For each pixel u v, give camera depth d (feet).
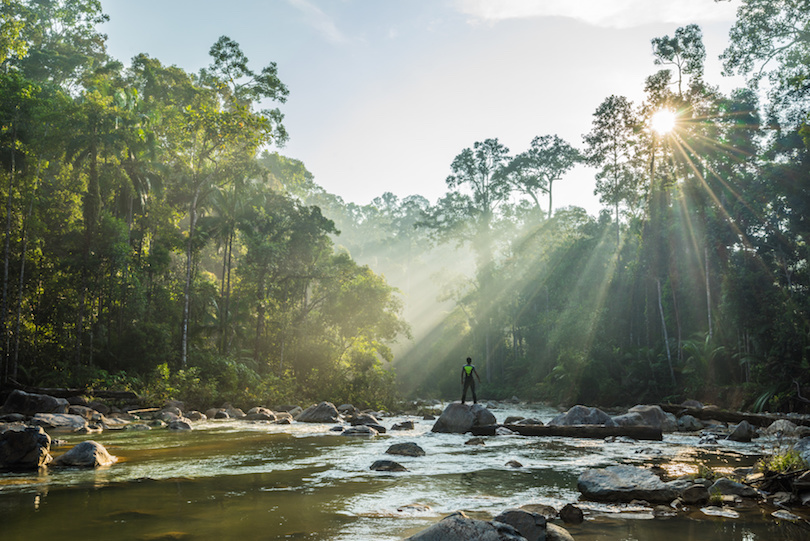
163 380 84.89
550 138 185.68
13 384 72.90
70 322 92.99
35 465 30.73
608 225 161.68
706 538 17.51
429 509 21.58
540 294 173.37
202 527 18.66
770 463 26.00
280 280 126.82
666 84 117.70
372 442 46.75
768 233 93.97
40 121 87.81
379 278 148.36
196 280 123.65
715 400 92.53
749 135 107.04
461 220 190.29
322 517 20.21
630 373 113.29
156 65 142.10
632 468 26.11
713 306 106.42
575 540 17.24
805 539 17.38
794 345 82.99
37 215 90.84
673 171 119.24
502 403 145.18
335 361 119.96
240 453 38.81
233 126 99.45
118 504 22.27
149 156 112.57
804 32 93.61
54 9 148.25
